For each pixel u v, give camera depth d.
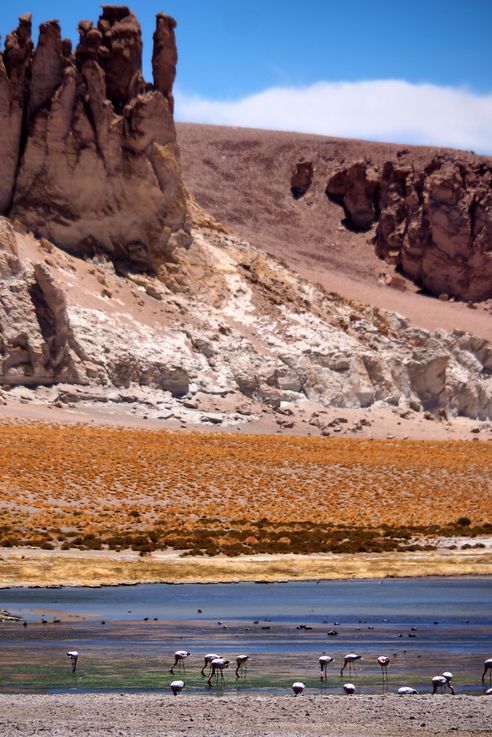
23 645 46.69
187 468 134.38
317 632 50.75
